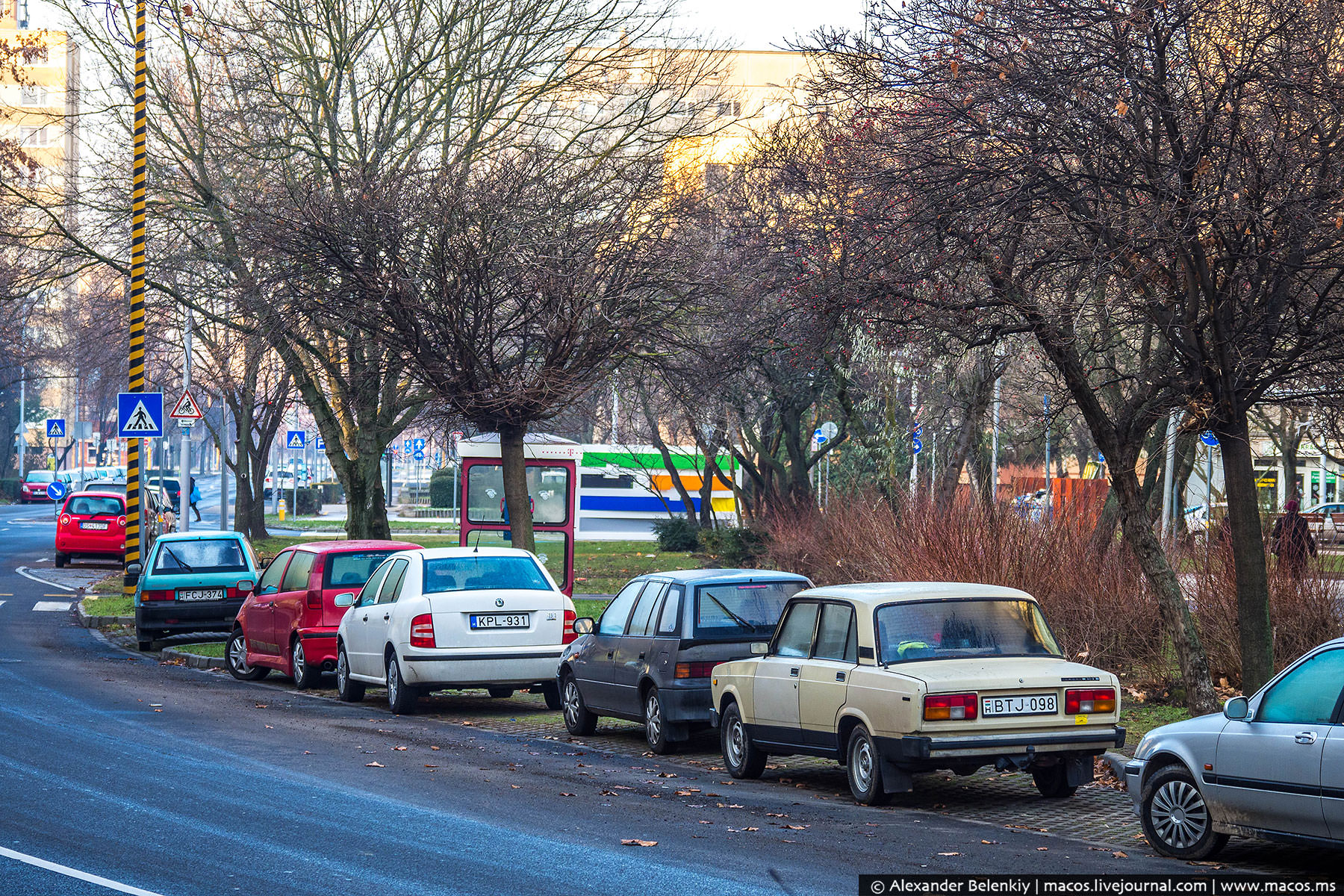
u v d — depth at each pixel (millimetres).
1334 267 31344
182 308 85438
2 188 73750
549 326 56406
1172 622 35594
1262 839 22281
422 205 57438
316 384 76562
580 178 64812
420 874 21906
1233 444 34188
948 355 39219
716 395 82500
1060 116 32250
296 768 32875
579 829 25891
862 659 29375
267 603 54938
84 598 82312
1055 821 27359
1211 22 33219
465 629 44062
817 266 43625
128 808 27344
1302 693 22266
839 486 81312
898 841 24938
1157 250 31750
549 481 77688
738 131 93438
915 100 35406
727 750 33875
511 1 71312
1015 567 46438
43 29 83062
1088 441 131250
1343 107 30688
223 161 69875
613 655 39531
